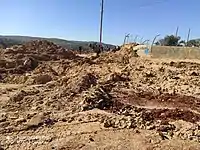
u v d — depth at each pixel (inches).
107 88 710.5
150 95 673.6
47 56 1831.9
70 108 580.4
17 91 858.1
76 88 703.1
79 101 608.4
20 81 1090.1
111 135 440.8
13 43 3651.6
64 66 1273.4
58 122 508.4
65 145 416.2
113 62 1114.7
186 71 863.7
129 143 413.1
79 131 460.4
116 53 1300.4
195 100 633.6
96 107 564.4
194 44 1362.0
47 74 1085.8
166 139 424.2
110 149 398.9
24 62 1496.1
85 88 706.8
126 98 645.9
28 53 1861.5
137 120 487.8
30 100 682.2
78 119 509.7
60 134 456.4
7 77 1198.3
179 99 640.4
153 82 802.2
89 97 589.3
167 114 526.9
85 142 421.1
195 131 445.1
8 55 1733.5
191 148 395.9
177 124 478.0
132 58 1125.1
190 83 762.8
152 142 414.6
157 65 957.8
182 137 430.0
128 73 893.8
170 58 1040.8
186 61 957.8
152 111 546.3
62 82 862.5
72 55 2063.2
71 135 448.5
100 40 1662.2
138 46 1240.2
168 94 681.6
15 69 1371.8
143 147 400.8
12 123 519.5
